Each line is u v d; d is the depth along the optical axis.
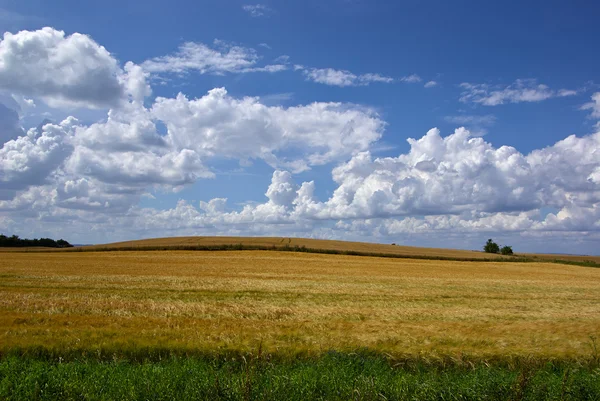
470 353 12.95
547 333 15.74
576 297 30.48
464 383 9.68
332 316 19.05
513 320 19.55
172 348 12.30
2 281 28.73
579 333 15.87
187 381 8.94
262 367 10.26
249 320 16.91
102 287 27.00
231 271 41.38
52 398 8.26
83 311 18.14
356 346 13.09
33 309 18.30
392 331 15.36
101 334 13.31
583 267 67.44
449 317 19.89
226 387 8.58
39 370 9.30
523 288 35.28
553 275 51.88
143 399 8.19
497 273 52.03
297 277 37.62
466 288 33.62
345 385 9.12
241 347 12.49
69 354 11.85
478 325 17.30
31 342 12.16
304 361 11.98
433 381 9.66
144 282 30.31
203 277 35.00
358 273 43.84
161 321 15.85
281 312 19.50
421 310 21.73
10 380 8.84
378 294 28.05
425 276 43.75
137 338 12.96
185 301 22.23
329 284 32.88
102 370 9.77
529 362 12.54
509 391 9.27
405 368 12.21
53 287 26.47
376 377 9.75
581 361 12.78
